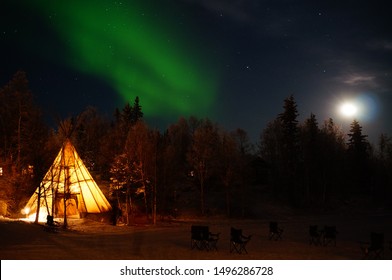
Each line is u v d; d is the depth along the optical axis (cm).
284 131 5972
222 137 5025
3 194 3161
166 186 4275
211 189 5325
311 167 6041
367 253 1556
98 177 4841
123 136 4244
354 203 5884
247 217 4388
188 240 2034
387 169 6456
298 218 4406
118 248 1641
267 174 6122
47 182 3044
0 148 4041
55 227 2370
